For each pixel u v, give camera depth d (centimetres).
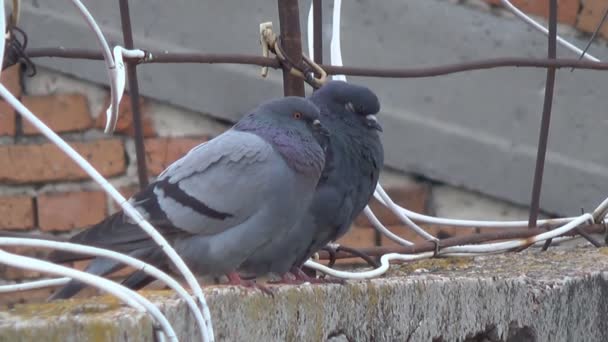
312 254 764
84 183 931
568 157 1016
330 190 732
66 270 436
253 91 965
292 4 693
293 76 714
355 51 1000
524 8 1002
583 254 820
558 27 1010
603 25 1004
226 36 972
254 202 655
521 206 1016
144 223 478
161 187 664
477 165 1004
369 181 771
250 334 526
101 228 651
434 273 725
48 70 938
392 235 786
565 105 1012
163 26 972
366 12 998
